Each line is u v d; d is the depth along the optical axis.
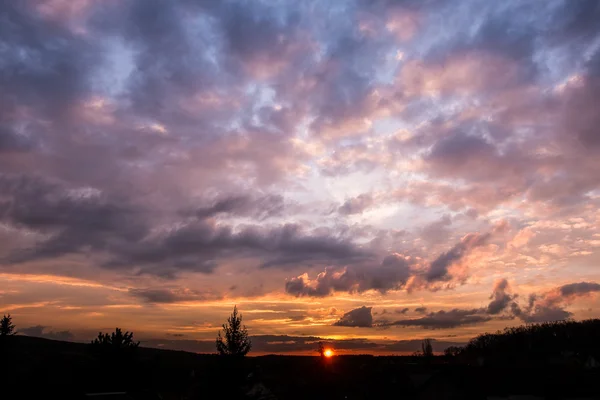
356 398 48.03
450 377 44.56
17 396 39.62
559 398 42.94
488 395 44.31
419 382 44.81
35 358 51.22
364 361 67.56
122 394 37.88
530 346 74.94
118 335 42.31
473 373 47.00
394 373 49.75
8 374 42.75
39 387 39.56
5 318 46.38
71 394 38.97
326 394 48.53
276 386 47.31
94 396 36.34
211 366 28.56
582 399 42.69
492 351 76.75
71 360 43.91
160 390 45.69
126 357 41.69
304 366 54.84
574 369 48.47
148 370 47.28
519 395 44.28
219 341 28.81
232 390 28.03
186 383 44.72
